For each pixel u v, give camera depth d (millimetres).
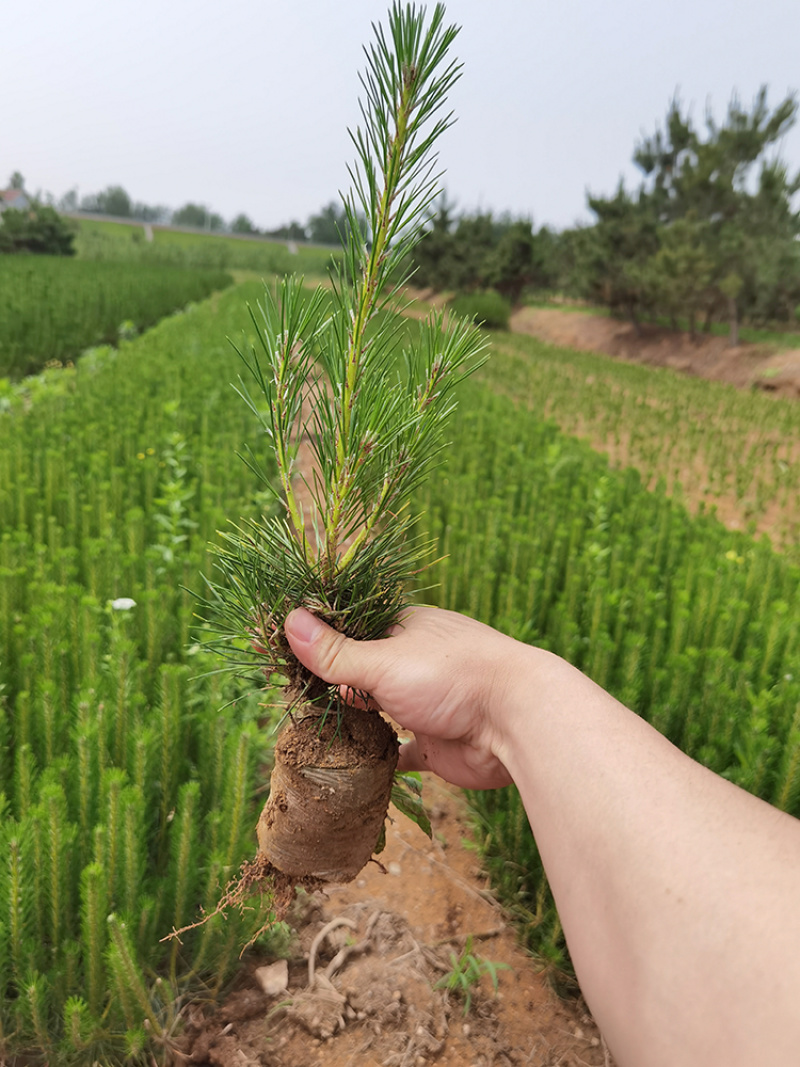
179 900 1972
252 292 23844
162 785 2332
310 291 1057
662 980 631
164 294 23938
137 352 11523
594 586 3850
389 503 1197
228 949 1934
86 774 2105
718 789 743
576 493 5820
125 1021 1834
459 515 5090
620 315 31562
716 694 2877
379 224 926
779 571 4758
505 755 1038
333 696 1222
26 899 1804
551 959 2201
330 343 1042
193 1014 1979
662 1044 620
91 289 19047
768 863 644
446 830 2871
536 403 13414
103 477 5062
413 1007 2094
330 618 1252
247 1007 2029
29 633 2953
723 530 5719
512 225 37438
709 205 26047
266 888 1345
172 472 5621
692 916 635
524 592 3945
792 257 23578
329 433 1118
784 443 11867
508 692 1037
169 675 2475
